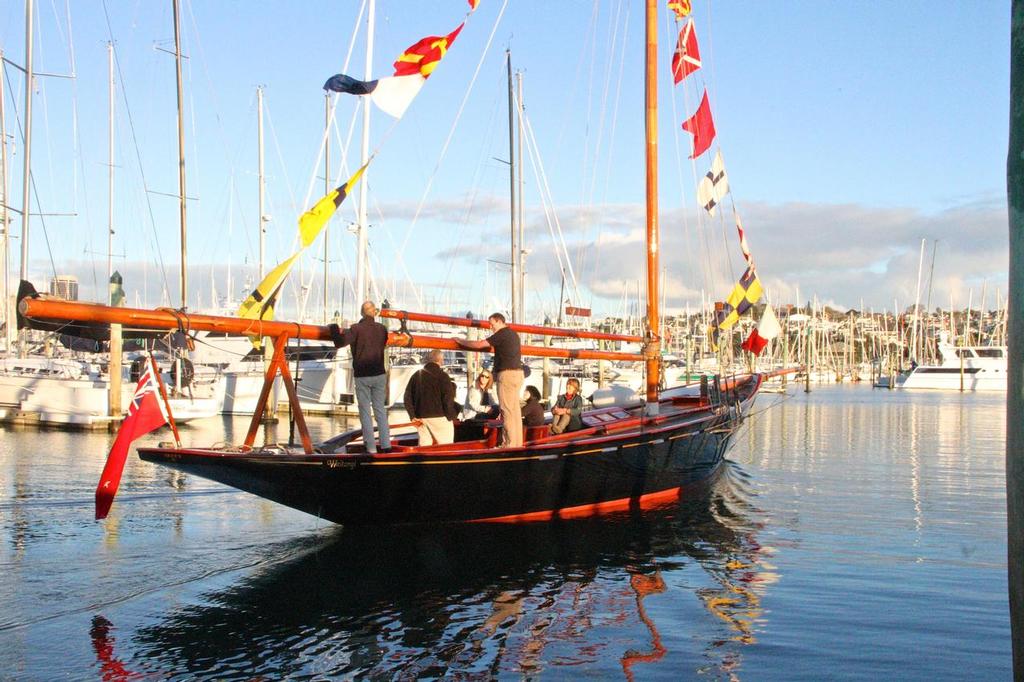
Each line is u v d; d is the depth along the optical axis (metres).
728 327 16.00
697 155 15.45
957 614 7.06
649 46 12.70
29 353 29.22
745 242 15.76
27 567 7.92
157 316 7.48
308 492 9.04
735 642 6.35
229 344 31.25
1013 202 2.57
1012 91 2.60
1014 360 2.57
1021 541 2.54
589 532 10.13
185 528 9.78
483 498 10.07
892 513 11.75
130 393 23.38
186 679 5.52
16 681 5.40
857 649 6.21
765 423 31.50
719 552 9.21
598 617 6.91
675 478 12.91
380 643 6.24
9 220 25.69
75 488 12.27
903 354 114.00
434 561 8.58
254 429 8.85
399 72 9.35
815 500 12.83
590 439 10.73
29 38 23.55
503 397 10.21
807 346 95.31
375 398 9.25
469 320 11.46
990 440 23.83
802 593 7.66
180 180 25.91
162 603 7.04
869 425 30.36
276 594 7.37
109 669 5.62
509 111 28.09
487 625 6.67
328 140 29.14
